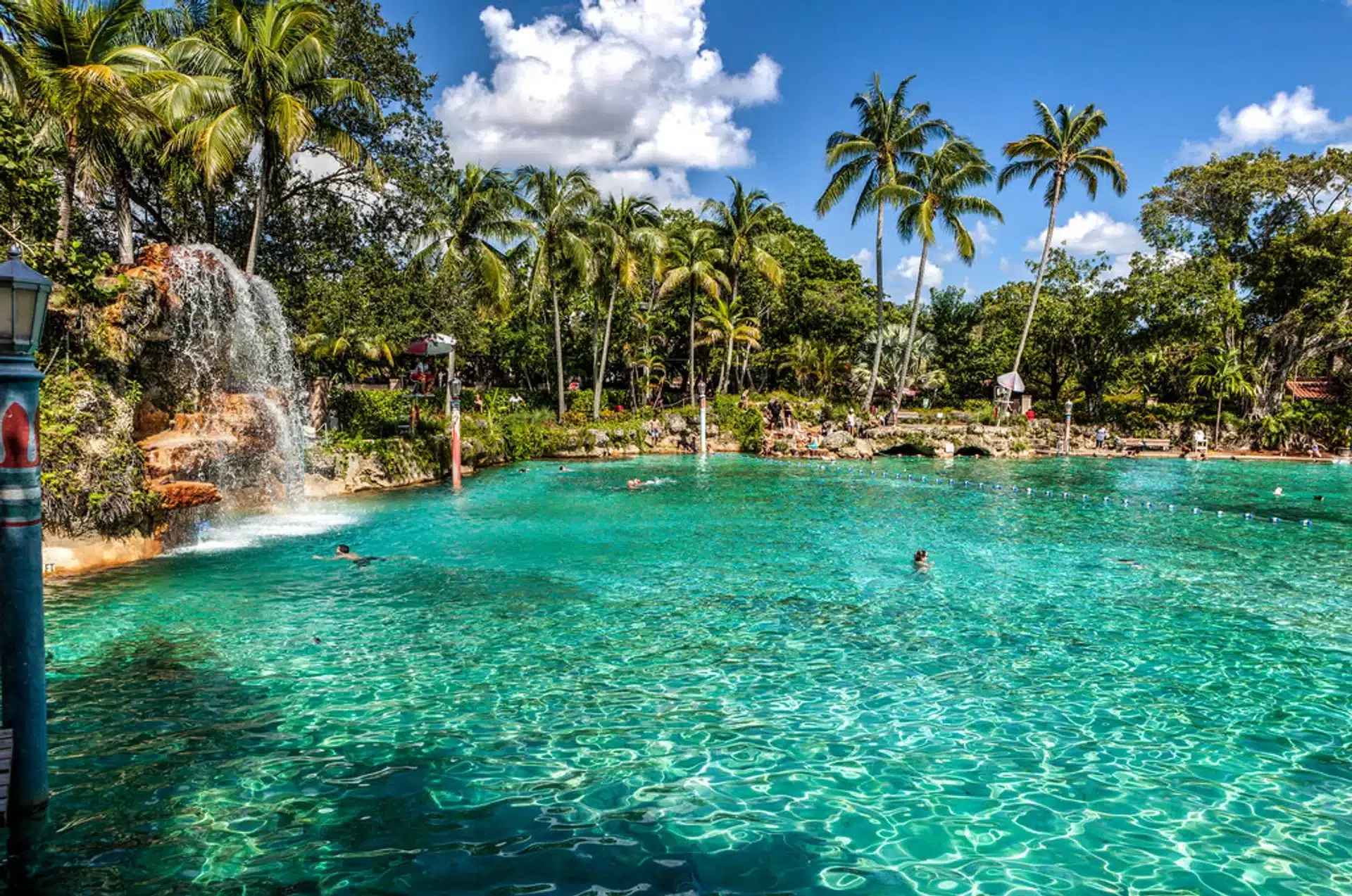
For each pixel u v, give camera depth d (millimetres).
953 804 5723
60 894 4512
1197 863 4977
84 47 16938
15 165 13625
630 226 42812
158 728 6938
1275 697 7887
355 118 28875
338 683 8094
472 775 6109
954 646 9469
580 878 4742
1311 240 43906
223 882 4668
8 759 5215
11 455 4980
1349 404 48312
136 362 15586
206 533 16594
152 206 26938
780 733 6941
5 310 4746
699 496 24094
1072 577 13297
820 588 12391
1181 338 45906
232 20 21391
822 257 63094
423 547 15586
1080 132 43719
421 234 30812
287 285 27156
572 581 12750
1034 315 51531
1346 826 5453
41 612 5285
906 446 40062
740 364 54844
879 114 42531
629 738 6824
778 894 4609
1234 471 33938
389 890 4609
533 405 43719
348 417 28219
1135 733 6988
